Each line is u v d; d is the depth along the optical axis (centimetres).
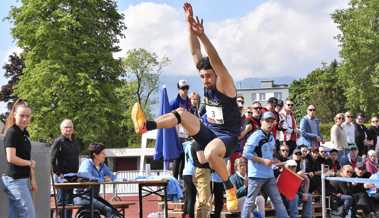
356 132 1509
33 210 743
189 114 567
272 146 1001
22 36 3994
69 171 942
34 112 3850
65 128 945
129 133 5253
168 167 1212
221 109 566
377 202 1287
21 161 728
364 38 5172
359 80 5244
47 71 3825
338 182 1278
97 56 3994
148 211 1578
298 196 1191
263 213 1090
